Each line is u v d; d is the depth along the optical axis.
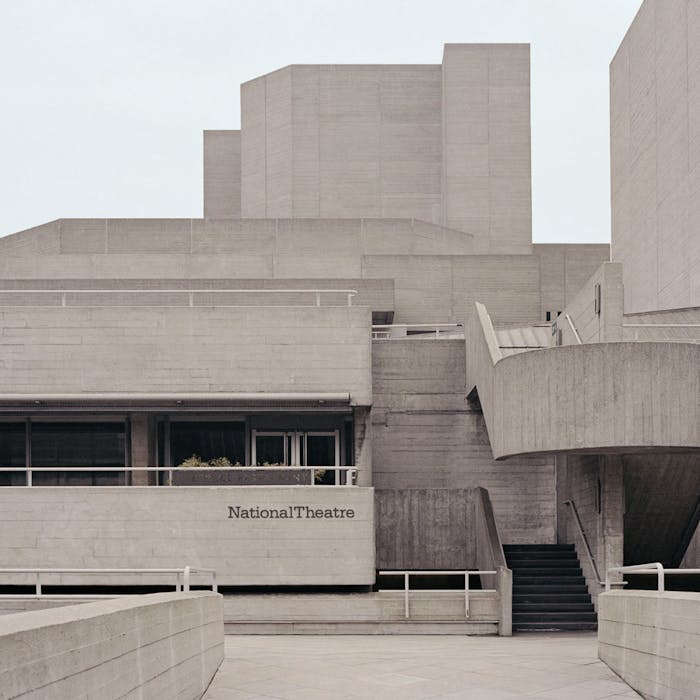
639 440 17.27
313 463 25.94
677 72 33.03
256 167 52.12
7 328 23.38
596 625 20.34
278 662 12.24
